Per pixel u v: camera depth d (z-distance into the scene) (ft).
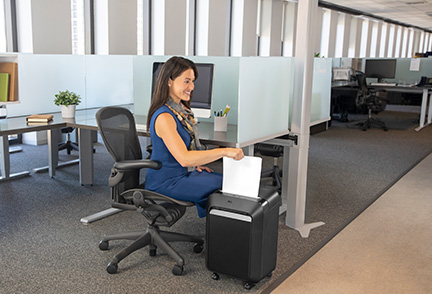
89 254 8.53
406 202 12.24
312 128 22.98
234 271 7.28
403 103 33.81
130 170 7.75
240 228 7.07
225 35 28.37
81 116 12.46
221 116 9.98
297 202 10.02
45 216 10.59
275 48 34.17
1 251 8.59
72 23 19.35
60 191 12.64
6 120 11.51
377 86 27.12
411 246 9.28
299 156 9.82
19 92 11.80
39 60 12.71
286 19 36.29
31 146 18.63
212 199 7.34
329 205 11.90
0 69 11.67
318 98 11.60
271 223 7.37
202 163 7.36
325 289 7.42
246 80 8.55
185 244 9.09
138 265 8.10
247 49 30.53
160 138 7.64
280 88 9.93
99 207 11.30
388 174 15.31
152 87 11.48
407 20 53.93
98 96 14.67
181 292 7.18
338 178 14.67
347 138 22.30
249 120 8.84
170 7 23.25
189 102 8.36
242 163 7.29
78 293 7.07
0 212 10.80
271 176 13.43
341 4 40.09
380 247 9.20
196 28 26.58
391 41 59.62
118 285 7.36
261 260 7.22
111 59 14.96
